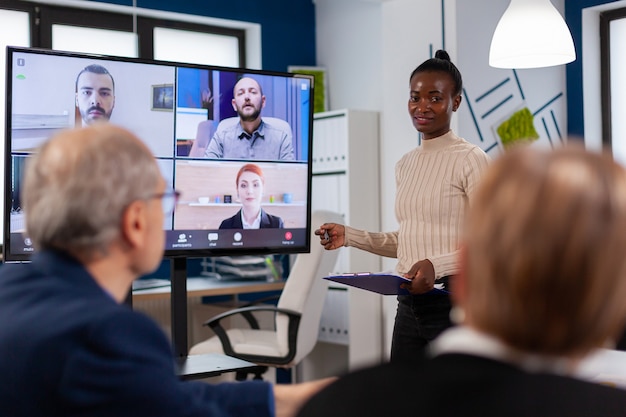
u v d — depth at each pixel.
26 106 2.58
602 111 5.28
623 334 2.23
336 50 5.95
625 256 0.74
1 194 4.75
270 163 2.94
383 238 3.06
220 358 2.68
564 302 0.74
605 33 5.25
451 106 2.89
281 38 5.93
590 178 0.74
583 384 0.77
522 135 5.00
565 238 0.73
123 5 5.27
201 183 2.82
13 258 2.57
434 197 2.80
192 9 5.51
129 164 1.20
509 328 0.77
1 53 5.00
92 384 1.12
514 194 0.75
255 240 2.92
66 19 5.21
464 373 0.79
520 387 0.76
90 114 2.66
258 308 4.12
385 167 5.12
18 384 1.14
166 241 2.77
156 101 2.74
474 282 0.79
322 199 5.30
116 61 2.69
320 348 5.59
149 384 1.14
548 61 3.75
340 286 5.13
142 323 1.17
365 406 0.81
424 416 0.77
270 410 1.40
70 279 1.19
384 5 5.10
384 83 5.10
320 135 5.30
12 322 1.16
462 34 4.75
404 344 2.87
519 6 3.60
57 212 1.17
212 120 2.83
